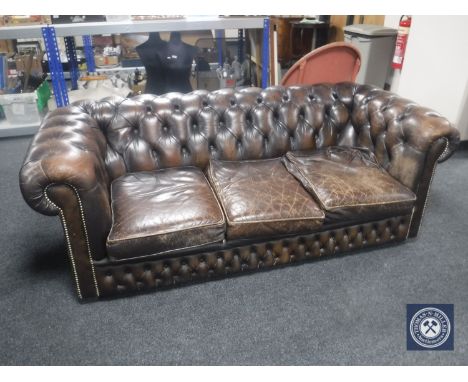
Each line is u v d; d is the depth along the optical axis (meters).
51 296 1.74
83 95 3.41
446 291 1.77
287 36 5.30
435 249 2.05
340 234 1.89
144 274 1.68
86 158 1.49
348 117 2.25
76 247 1.54
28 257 1.98
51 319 1.62
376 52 3.63
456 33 2.83
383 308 1.69
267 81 3.31
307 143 2.18
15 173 2.81
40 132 1.64
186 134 2.01
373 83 3.79
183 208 1.66
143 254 1.59
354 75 2.57
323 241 1.87
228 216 1.67
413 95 3.29
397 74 3.71
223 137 2.06
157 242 1.57
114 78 3.79
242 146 2.10
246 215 1.67
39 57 3.89
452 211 2.37
